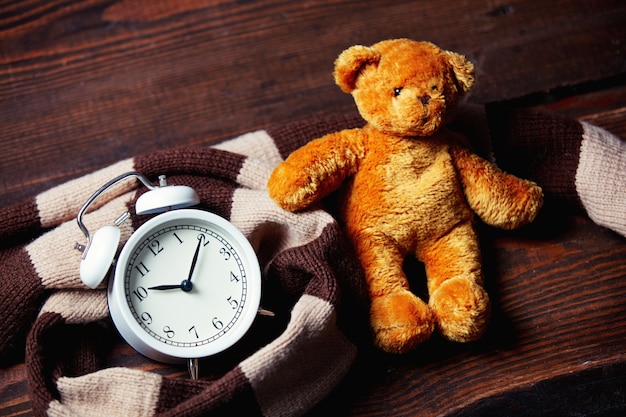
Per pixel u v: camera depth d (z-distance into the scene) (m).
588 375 0.84
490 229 0.89
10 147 0.91
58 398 0.77
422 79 0.78
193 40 0.96
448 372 0.84
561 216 0.90
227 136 0.93
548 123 0.88
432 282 0.83
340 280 0.81
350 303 0.81
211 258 0.78
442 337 0.84
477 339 0.84
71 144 0.92
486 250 0.89
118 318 0.76
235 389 0.76
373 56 0.79
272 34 0.97
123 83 0.94
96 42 0.96
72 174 0.91
